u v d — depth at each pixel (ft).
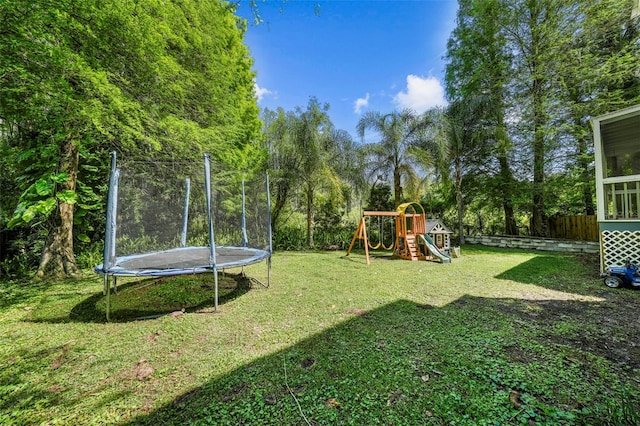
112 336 9.58
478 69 35.73
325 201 35.78
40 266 18.20
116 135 16.61
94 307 12.66
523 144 33.68
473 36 37.01
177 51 19.83
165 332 9.82
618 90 27.17
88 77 12.48
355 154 33.81
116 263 13.33
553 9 29.66
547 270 18.95
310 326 10.13
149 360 7.96
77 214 21.35
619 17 26.25
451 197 40.04
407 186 32.89
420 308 11.84
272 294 14.29
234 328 10.07
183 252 18.01
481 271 19.22
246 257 15.57
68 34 12.18
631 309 11.29
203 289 15.38
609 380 6.52
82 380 7.06
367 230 36.65
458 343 8.52
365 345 8.55
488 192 37.01
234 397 6.26
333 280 17.17
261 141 34.04
